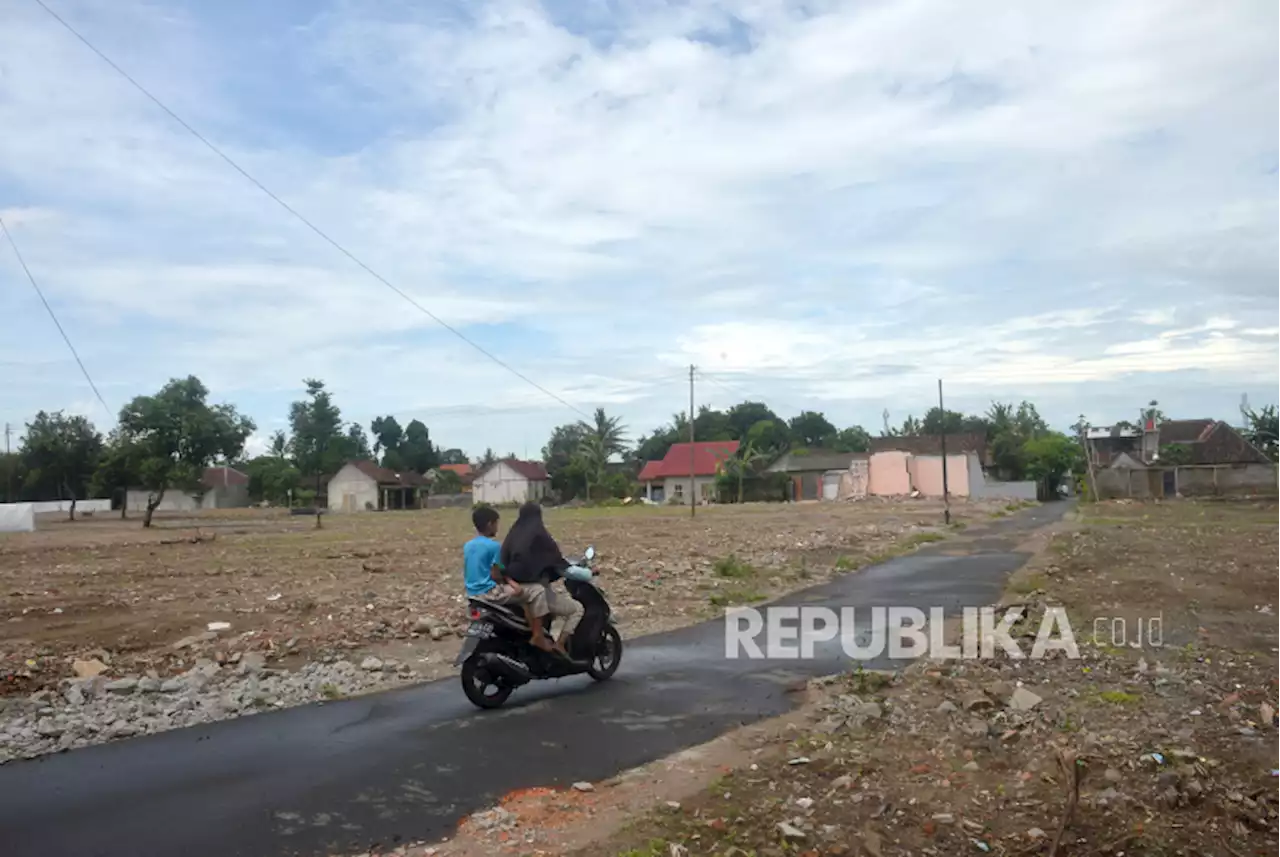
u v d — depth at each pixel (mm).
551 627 9375
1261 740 6672
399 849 5270
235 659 10719
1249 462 61344
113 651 11500
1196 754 6371
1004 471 82375
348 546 29234
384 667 10234
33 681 9820
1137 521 33281
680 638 11867
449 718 8117
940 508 51219
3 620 13922
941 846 5191
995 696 8078
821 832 5371
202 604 15391
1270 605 13016
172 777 6531
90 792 6223
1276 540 23391
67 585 18734
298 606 14727
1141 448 78750
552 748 7180
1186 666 9242
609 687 9234
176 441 51031
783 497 73938
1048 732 7090
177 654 11148
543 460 107750
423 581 18547
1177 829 5266
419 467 107250
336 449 99500
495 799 6047
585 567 9594
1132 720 7297
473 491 92375
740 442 81812
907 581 17391
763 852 5129
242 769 6699
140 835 5465
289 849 5266
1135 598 13812
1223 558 19188
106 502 80375
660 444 101812
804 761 6543
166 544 31547
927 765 6457
